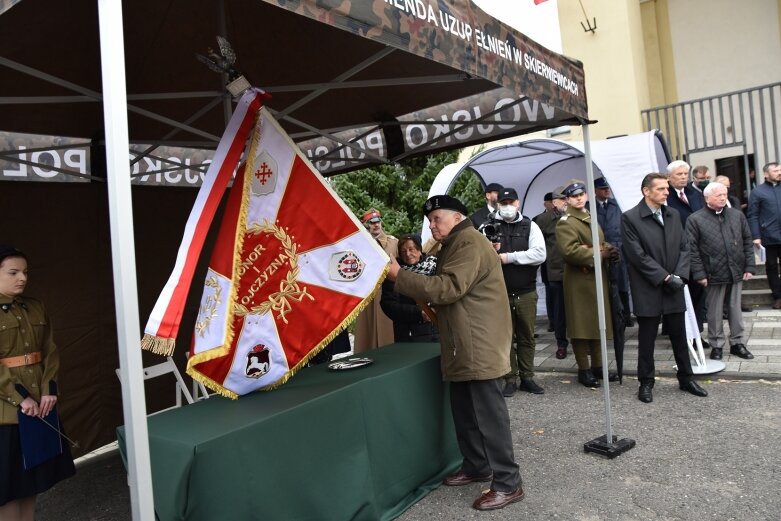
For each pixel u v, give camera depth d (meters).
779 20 9.12
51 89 3.37
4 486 2.73
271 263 2.67
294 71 3.70
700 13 9.81
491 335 2.92
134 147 4.87
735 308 5.40
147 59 3.29
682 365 4.61
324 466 2.52
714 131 8.77
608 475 3.28
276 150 2.70
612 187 5.96
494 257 3.01
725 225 5.30
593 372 5.23
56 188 4.45
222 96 3.27
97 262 4.70
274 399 2.60
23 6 2.43
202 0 2.90
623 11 9.26
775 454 3.37
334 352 5.21
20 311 2.95
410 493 3.08
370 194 9.56
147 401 5.02
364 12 1.87
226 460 2.12
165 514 2.09
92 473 4.24
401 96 4.19
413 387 3.14
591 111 9.62
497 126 4.27
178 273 2.25
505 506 2.97
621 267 6.16
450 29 2.31
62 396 4.44
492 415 2.96
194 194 5.44
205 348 2.51
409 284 2.81
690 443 3.64
